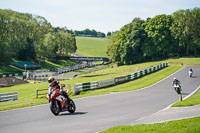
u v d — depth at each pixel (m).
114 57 99.62
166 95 21.41
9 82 56.78
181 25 97.12
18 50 107.62
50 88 11.27
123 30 100.44
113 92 24.55
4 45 90.00
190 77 41.78
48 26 129.88
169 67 63.62
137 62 95.31
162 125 8.57
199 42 95.81
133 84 34.88
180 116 10.39
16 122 10.04
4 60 93.38
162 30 90.31
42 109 13.55
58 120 10.34
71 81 52.62
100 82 31.73
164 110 12.35
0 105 16.66
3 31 97.62
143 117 10.68
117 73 63.31
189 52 105.69
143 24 94.62
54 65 120.62
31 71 94.88
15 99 26.47
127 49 91.81
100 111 12.75
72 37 158.38
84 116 11.24
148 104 15.56
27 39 111.12
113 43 106.50
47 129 8.74
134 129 8.10
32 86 50.12
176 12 103.75
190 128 7.86
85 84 28.56
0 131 8.53
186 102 14.01
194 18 96.81
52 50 116.50
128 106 14.66
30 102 17.70
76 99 18.41
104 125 9.28
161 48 90.56
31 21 112.00
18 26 104.94
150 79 40.69
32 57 113.06
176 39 95.19
